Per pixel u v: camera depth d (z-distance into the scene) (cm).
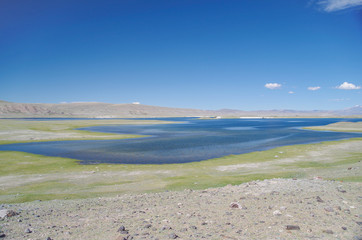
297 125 19238
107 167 4053
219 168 3788
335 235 906
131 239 920
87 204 1733
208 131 12200
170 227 1040
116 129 13150
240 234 938
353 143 6625
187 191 2098
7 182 2991
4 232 1091
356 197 1421
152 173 3500
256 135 9925
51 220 1310
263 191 1712
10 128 10781
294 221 1055
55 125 13738
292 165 3856
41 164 4300
